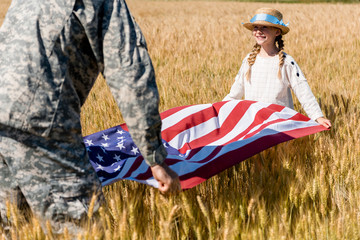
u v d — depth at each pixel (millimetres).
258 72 3670
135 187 2830
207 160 2947
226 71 7305
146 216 2469
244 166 3145
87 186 2078
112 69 1931
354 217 2352
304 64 7570
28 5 1972
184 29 14367
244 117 3596
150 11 30594
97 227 2092
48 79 1895
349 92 5070
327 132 3895
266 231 2283
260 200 2588
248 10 30469
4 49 1949
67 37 1911
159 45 10141
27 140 1927
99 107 4629
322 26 14375
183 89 5324
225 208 2516
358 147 3055
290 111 3520
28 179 1979
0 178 2057
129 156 3174
